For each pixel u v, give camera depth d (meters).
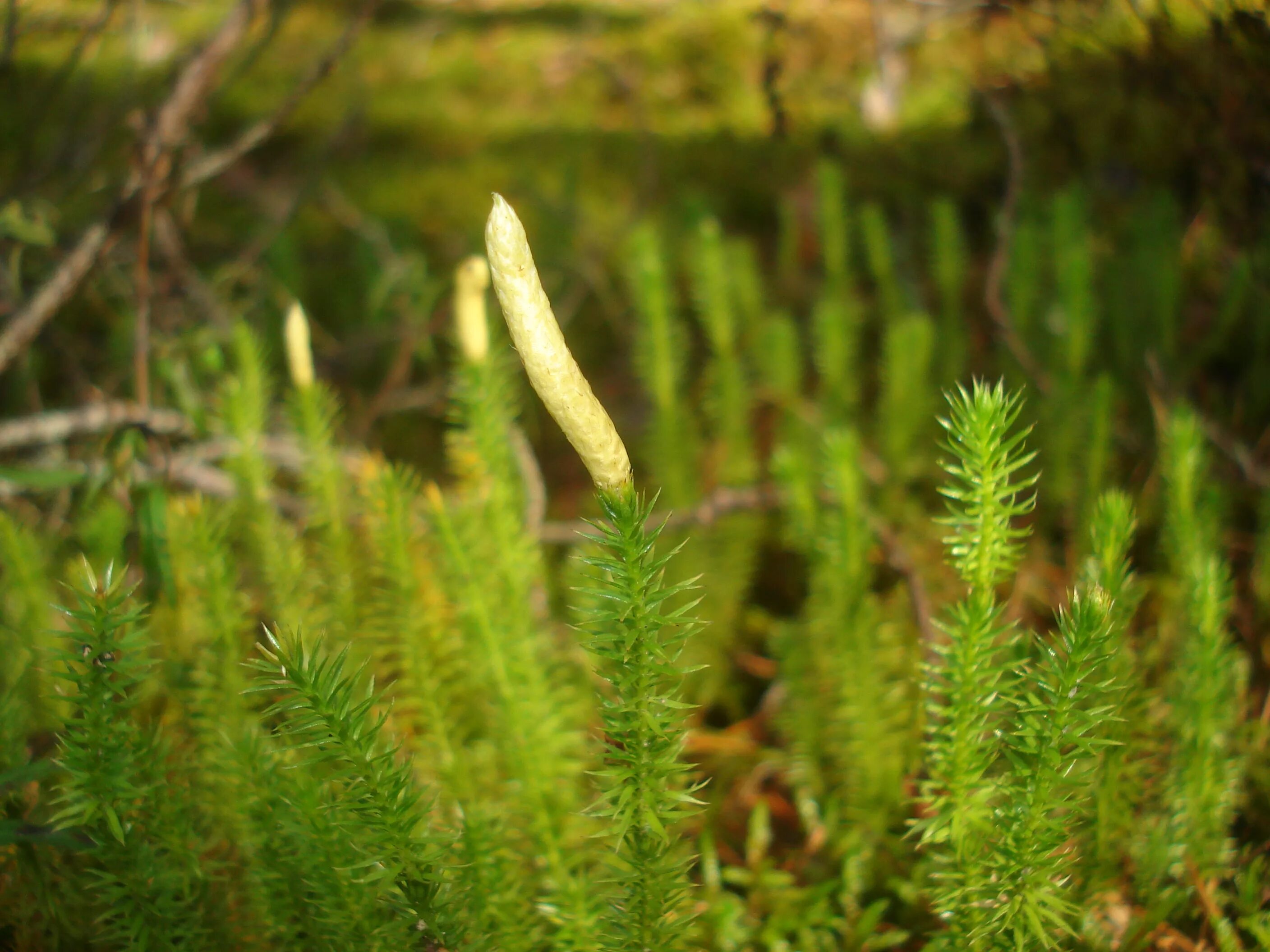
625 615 0.15
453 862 0.18
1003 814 0.17
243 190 0.55
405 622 0.22
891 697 0.23
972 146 0.47
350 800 0.16
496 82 0.74
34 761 0.20
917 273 0.44
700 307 0.34
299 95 0.32
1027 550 0.30
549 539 0.29
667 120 0.66
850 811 0.23
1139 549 0.29
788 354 0.34
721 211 0.55
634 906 0.17
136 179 0.28
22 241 0.32
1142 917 0.20
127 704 0.16
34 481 0.24
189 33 0.55
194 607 0.23
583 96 0.71
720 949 0.21
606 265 0.51
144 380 0.27
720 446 0.34
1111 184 0.42
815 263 0.50
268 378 0.30
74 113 0.36
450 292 0.44
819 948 0.21
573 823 0.20
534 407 0.39
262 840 0.18
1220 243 0.35
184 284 0.37
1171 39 0.30
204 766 0.20
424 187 0.60
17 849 0.19
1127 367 0.33
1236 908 0.21
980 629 0.17
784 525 0.32
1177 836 0.20
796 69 0.55
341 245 0.52
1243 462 0.29
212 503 0.27
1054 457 0.31
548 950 0.19
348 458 0.30
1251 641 0.25
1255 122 0.29
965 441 0.17
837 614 0.23
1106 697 0.19
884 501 0.32
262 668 0.16
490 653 0.21
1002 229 0.34
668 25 0.73
